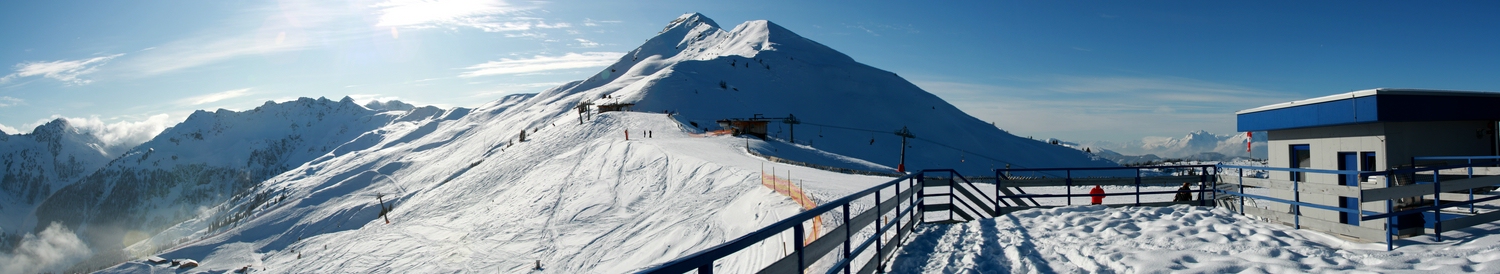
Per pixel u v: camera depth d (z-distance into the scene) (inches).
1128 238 299.9
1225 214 354.3
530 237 1228.5
